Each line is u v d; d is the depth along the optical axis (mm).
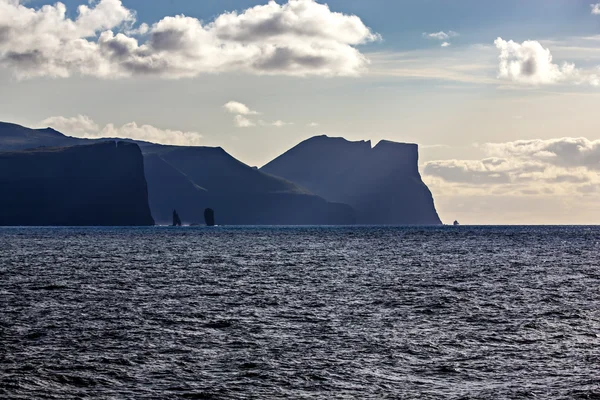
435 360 54844
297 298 90625
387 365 53281
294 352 57312
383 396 45750
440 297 91875
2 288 100562
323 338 63094
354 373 50969
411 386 47906
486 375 50688
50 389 46781
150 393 46156
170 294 94625
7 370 51062
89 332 65562
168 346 59531
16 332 65062
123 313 77188
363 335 64562
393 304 85062
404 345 60062
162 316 75125
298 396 45719
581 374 50781
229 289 100812
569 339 62906
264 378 49562
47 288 101062
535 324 70562
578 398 45188
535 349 58688
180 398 45250
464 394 46156
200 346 59531
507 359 55188
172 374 50531
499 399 45125
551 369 52219
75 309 80000
